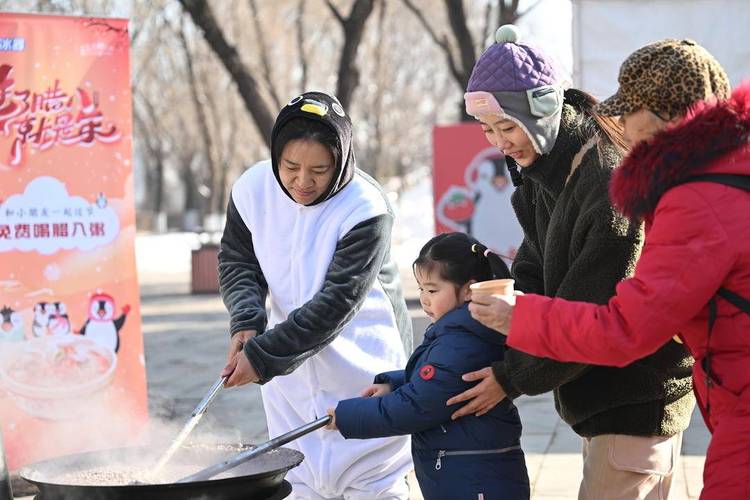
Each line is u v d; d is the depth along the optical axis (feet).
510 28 10.36
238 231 13.07
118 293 19.36
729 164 8.46
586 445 12.04
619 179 8.89
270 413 13.20
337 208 12.21
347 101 49.62
